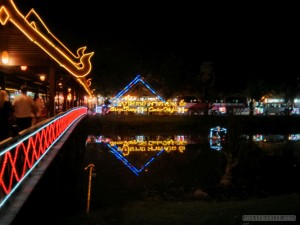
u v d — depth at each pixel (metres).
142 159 23.50
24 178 7.46
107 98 53.62
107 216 10.08
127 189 15.62
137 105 47.81
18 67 17.83
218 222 8.49
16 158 7.06
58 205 11.72
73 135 18.80
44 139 9.98
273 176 17.03
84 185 16.41
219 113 48.00
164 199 13.85
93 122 41.72
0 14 11.28
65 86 23.23
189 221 8.81
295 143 29.36
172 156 24.33
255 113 51.44
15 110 11.93
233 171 17.22
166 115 44.06
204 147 28.00
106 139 35.66
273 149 25.11
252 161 18.25
